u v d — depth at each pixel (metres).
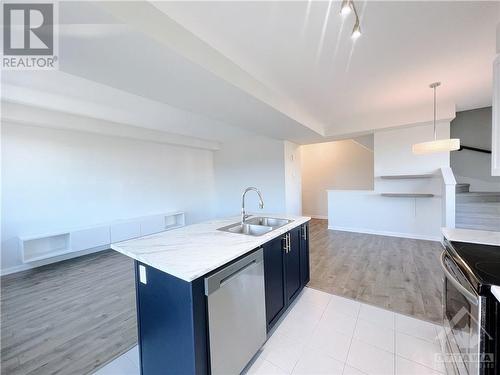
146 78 2.01
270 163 5.59
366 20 1.68
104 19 1.27
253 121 3.60
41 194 3.61
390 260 3.47
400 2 1.52
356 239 4.66
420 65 2.40
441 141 2.60
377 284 2.73
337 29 1.78
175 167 5.78
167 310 1.31
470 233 1.71
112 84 2.14
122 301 2.51
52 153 3.71
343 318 2.10
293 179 5.79
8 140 3.30
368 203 5.07
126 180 4.75
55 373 1.57
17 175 3.38
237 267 1.45
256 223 2.65
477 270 1.08
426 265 3.24
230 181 6.38
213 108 2.90
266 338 1.75
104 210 4.39
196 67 1.83
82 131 3.97
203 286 1.24
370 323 2.02
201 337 1.22
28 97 2.79
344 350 1.72
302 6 1.52
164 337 1.34
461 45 2.05
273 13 1.58
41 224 3.61
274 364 1.61
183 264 1.28
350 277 2.94
